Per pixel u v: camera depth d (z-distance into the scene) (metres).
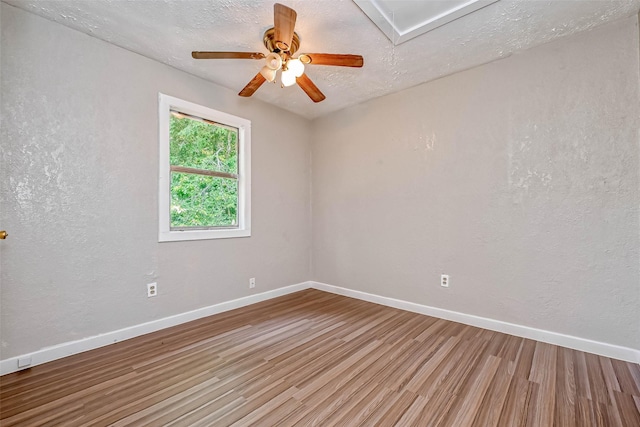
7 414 1.53
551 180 2.40
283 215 3.83
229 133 3.32
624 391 1.75
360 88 3.22
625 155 2.12
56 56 2.14
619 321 2.14
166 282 2.73
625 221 2.12
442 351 2.26
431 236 3.06
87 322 2.28
